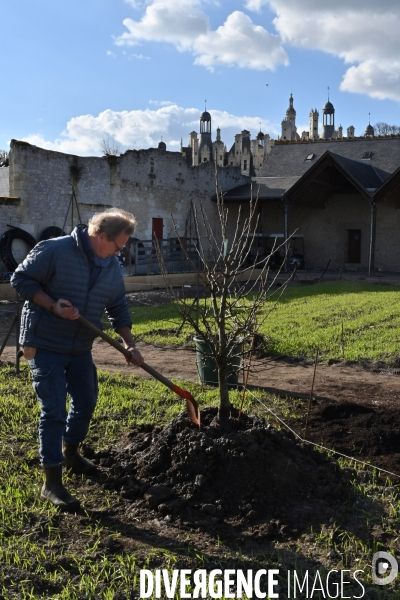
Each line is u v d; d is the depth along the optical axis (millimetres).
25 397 6863
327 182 32281
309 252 35281
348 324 13531
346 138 37781
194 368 9438
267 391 7910
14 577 3377
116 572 3451
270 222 35656
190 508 4227
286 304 17438
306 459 4844
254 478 4379
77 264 4301
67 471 4770
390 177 29031
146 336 12281
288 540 3936
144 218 28812
